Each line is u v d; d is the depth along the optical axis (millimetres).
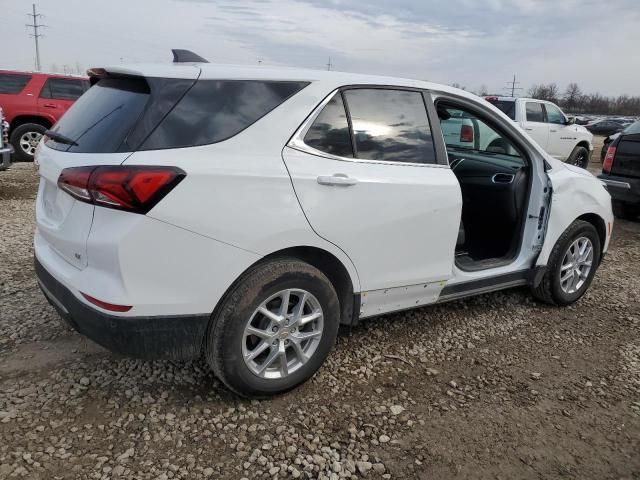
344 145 2896
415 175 3148
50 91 11297
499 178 4219
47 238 2730
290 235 2623
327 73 2951
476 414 2840
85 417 2590
